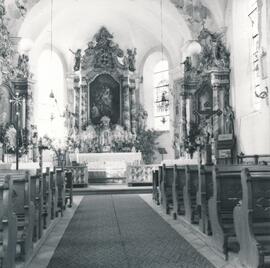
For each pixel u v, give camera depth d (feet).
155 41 89.40
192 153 67.56
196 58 76.07
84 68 85.87
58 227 29.25
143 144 83.87
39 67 85.15
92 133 82.53
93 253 21.16
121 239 24.63
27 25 75.05
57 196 34.53
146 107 89.45
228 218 20.53
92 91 85.92
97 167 75.15
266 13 52.47
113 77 86.33
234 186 20.30
